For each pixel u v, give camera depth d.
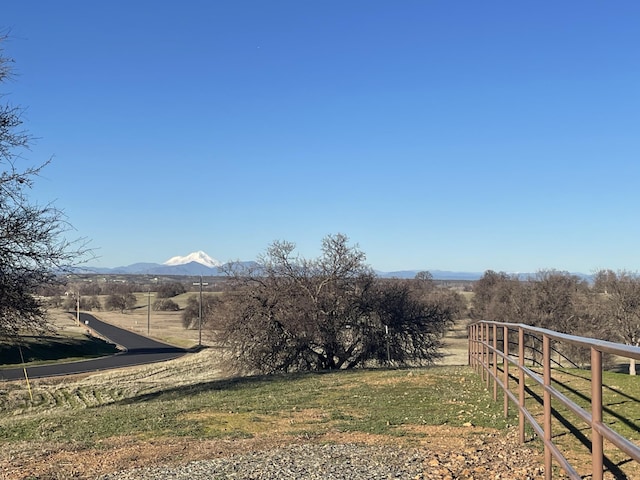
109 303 132.88
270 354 33.41
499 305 46.19
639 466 6.17
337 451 7.43
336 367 35.19
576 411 4.32
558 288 42.88
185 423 9.96
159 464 7.18
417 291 38.69
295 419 10.00
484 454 6.94
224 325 33.72
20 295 15.75
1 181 15.38
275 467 6.76
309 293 34.44
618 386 11.71
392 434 8.38
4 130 15.70
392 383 14.16
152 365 54.03
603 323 39.09
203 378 42.50
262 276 35.06
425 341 37.31
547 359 5.64
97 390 37.22
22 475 6.86
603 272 40.72
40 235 15.84
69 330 76.44
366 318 35.94
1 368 51.72
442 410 10.12
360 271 36.28
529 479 5.85
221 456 7.45
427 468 6.44
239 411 11.00
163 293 139.12
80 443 8.69
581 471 6.04
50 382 41.81
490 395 11.41
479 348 14.88
